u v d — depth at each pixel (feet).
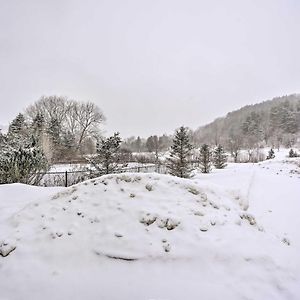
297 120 250.37
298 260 12.64
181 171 55.21
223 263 11.85
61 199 17.57
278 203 27.37
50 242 13.83
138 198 16.44
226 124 349.41
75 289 10.73
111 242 13.34
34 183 37.78
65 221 15.37
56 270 12.01
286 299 9.99
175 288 10.55
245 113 360.69
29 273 11.83
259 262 11.87
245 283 10.76
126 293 10.36
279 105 285.43
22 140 38.75
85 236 14.01
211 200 16.65
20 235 14.40
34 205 17.37
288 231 19.24
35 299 10.30
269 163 83.97
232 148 180.55
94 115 172.76
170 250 12.58
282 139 236.22
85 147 156.66
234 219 15.31
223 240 13.12
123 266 12.05
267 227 19.69
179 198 16.40
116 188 17.65
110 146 44.96
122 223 14.55
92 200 16.85
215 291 10.31
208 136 310.65
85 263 12.39
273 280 10.92
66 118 168.45
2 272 12.00
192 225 14.07
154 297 10.07
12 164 33.09
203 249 12.51
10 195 22.81
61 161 92.58
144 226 14.23
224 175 52.06
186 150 57.62
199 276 11.23
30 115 158.40
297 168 65.67
